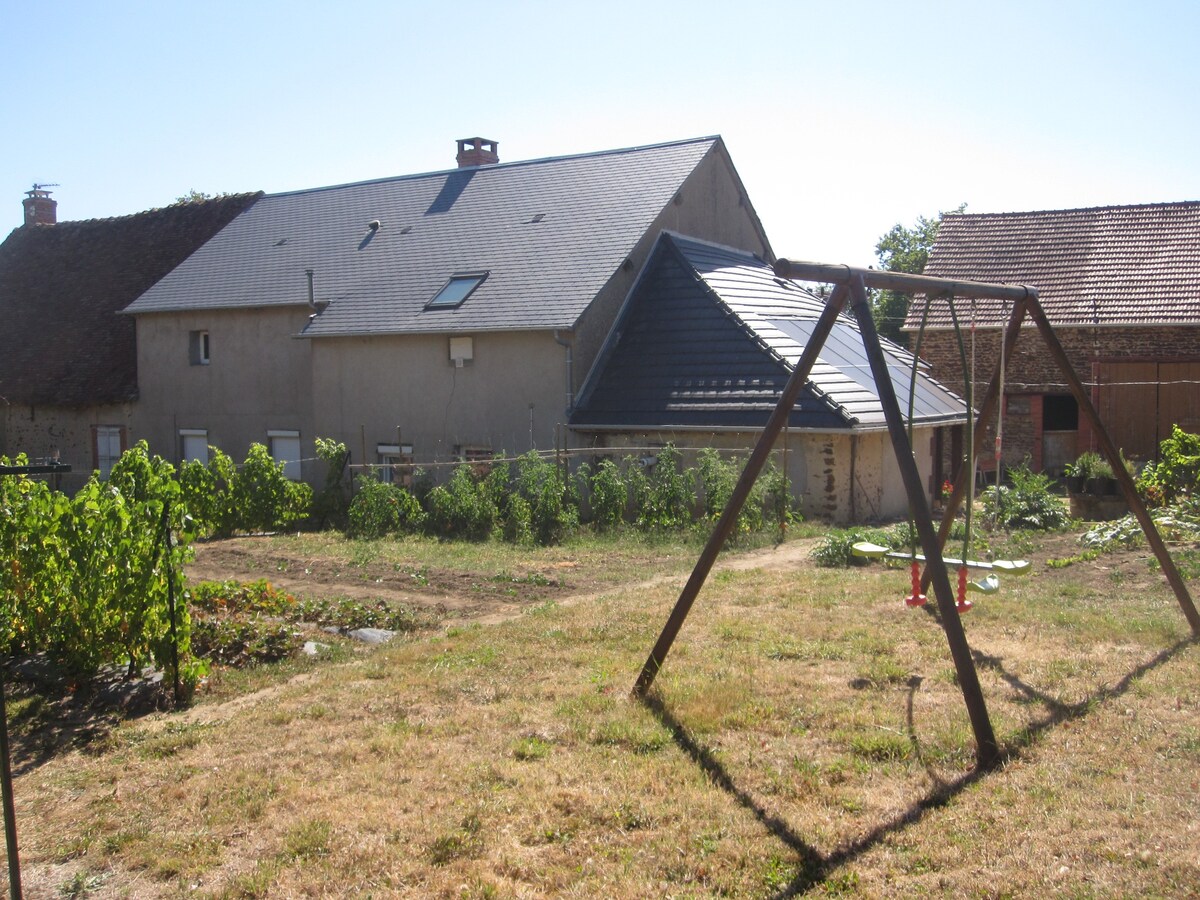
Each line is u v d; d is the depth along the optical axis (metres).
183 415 26.91
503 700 7.21
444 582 12.59
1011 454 25.88
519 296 20.92
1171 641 7.96
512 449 20.52
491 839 5.11
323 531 19.48
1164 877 4.42
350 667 8.41
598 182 24.34
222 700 7.88
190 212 32.91
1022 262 27.77
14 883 4.45
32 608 8.79
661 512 16.50
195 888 4.88
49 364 30.16
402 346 21.92
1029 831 4.89
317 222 28.28
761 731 6.36
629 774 5.78
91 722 7.47
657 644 7.18
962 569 7.57
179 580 8.05
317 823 5.36
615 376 20.12
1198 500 14.66
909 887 4.48
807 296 24.81
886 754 5.90
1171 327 24.27
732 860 4.80
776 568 12.29
